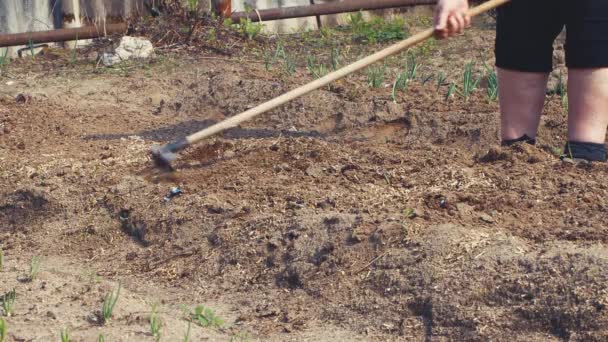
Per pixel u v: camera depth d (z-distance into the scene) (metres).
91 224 5.32
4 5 8.27
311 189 5.21
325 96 6.54
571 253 4.36
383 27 8.74
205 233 5.06
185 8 8.38
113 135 6.34
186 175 5.54
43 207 5.47
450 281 4.39
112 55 7.88
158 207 5.27
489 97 6.57
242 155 5.70
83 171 5.73
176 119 6.69
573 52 5.16
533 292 4.27
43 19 8.41
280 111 6.46
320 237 4.77
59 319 4.46
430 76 7.02
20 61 8.09
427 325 4.32
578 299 4.18
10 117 6.56
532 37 5.32
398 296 4.44
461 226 4.68
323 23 9.22
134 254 5.10
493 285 4.33
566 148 5.29
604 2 5.08
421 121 6.18
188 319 4.51
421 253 4.53
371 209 4.91
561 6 5.20
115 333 4.35
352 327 4.39
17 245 5.29
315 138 5.95
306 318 4.48
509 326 4.21
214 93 6.80
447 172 5.23
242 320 4.50
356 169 5.39
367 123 6.26
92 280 4.84
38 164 5.88
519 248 4.48
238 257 4.86
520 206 4.84
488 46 8.05
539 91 5.41
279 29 9.00
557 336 4.14
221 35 8.35
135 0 8.53
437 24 4.88
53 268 5.03
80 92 7.18
